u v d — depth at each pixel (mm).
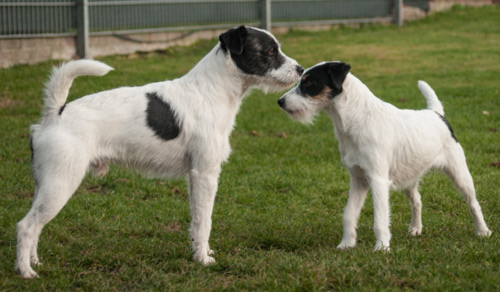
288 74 5348
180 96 5105
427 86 6277
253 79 5324
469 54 17719
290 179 8016
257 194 7473
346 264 4797
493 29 22250
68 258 5293
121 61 16562
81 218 6523
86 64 4828
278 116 11750
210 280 4754
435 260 4914
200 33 19234
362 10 23281
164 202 7191
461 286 4336
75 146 4691
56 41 16094
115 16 17125
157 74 14844
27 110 11602
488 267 4691
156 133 4988
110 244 5664
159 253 5406
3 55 15148
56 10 15945
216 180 5176
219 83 5188
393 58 17359
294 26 21609
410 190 6012
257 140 10102
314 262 4918
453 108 11547
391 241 5672
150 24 17922
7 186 7535
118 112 4910
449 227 6211
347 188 7633
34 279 4707
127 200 7262
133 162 5074
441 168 5867
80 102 4898
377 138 5352
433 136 5684
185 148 5105
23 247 4734
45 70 14695
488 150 9070
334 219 6555
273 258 5145
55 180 4652
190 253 5348
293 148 9609
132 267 5113
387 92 13008
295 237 5832
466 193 5891
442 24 23688
